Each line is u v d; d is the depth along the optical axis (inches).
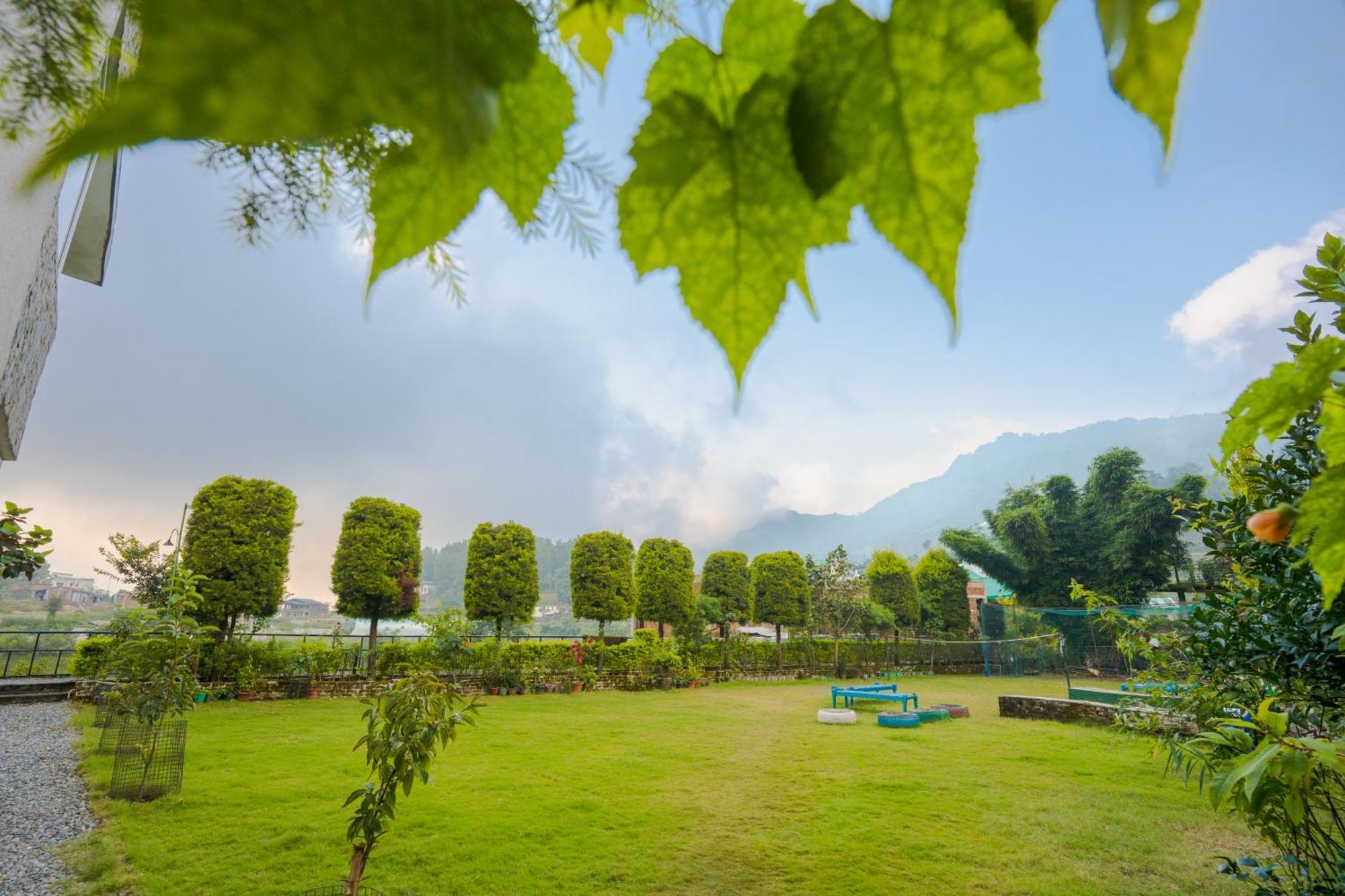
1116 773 367.2
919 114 11.6
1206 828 279.0
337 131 7.7
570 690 715.4
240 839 244.2
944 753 417.7
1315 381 27.7
